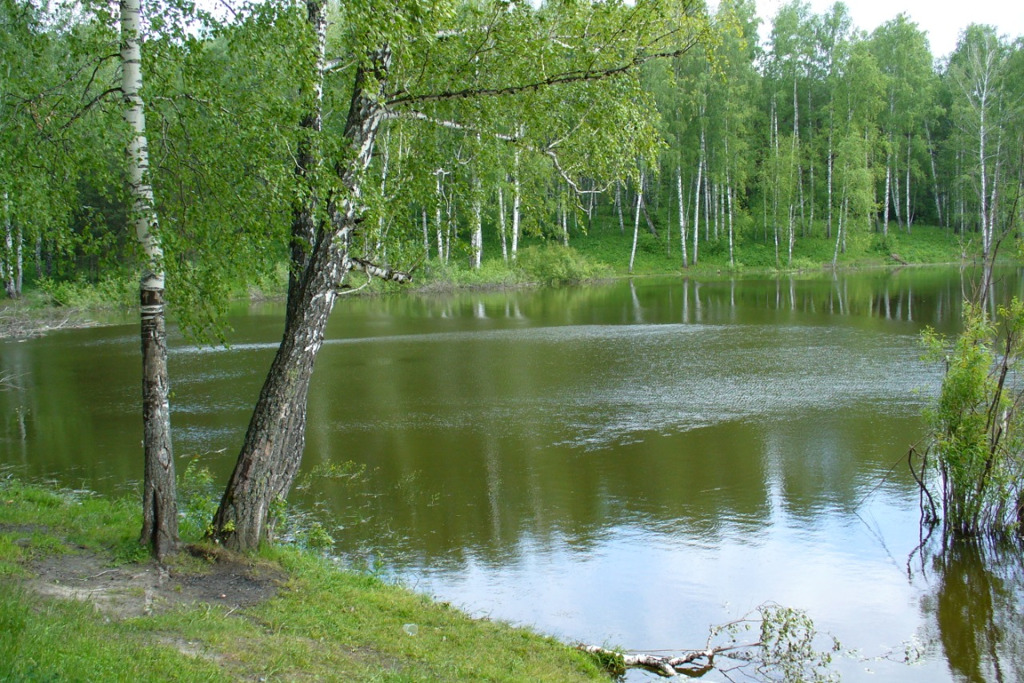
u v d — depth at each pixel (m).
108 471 11.47
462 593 7.53
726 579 7.86
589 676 5.92
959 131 52.00
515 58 7.82
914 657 6.46
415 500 9.99
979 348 8.92
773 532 8.93
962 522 8.83
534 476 10.85
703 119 47.94
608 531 8.98
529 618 7.08
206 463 11.73
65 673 4.19
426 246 8.59
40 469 11.61
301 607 6.25
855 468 10.98
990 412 8.88
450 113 8.30
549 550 8.50
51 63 7.61
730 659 6.43
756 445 12.09
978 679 6.14
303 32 6.27
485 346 22.70
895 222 61.81
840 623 7.05
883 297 32.59
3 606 4.91
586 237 58.06
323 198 6.72
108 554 6.87
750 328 24.91
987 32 53.41
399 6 6.56
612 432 12.98
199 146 6.77
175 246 6.69
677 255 54.38
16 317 27.98
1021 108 40.03
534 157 8.91
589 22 7.84
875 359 18.81
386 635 6.01
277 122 6.43
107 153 7.14
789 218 51.47
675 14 7.92
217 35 6.74
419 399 15.76
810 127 56.53
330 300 7.28
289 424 7.23
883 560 8.27
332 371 19.16
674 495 10.06
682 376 17.48
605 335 24.33
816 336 22.78
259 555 7.05
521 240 56.03
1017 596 7.50
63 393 17.31
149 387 6.80
